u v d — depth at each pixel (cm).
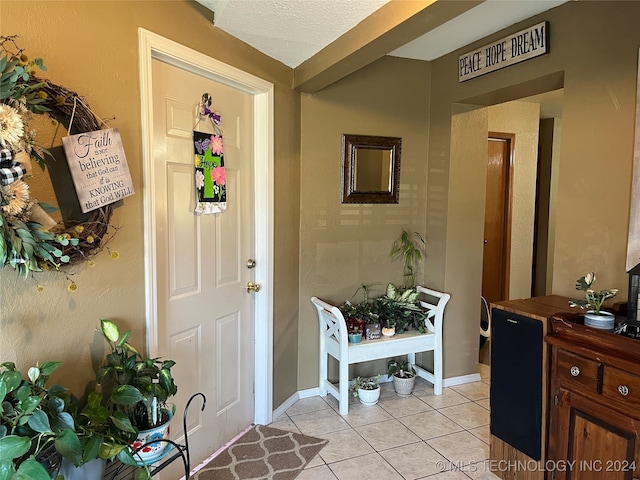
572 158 222
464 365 338
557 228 231
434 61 324
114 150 153
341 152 307
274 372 277
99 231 150
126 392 136
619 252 201
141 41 171
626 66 196
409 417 283
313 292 309
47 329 142
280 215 275
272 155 260
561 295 230
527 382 199
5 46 127
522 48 245
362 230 321
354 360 288
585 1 214
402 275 339
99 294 160
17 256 121
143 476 131
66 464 127
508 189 426
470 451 245
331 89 299
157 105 190
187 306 213
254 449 246
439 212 325
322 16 201
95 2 153
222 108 231
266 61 251
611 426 163
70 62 146
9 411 116
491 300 440
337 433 263
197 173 214
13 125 116
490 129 411
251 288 262
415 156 331
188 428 219
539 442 195
